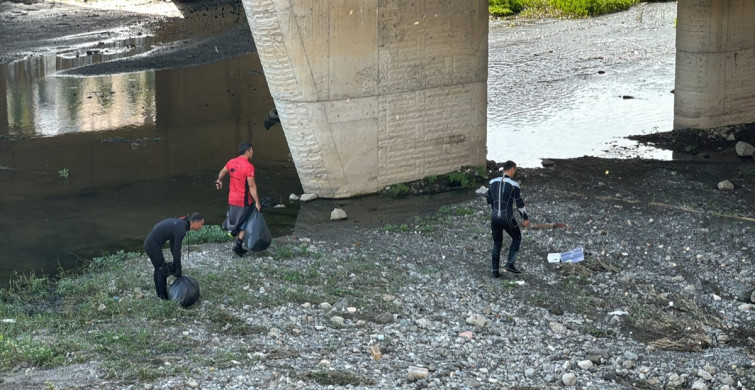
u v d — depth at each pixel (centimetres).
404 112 1770
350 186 1745
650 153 2070
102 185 1834
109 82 2884
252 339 1034
